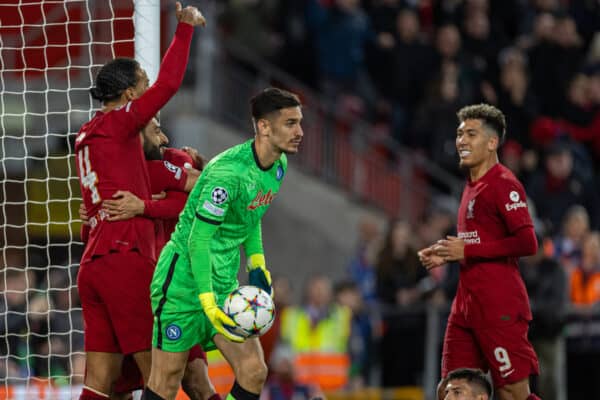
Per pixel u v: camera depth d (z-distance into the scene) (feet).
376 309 148.66
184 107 183.21
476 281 85.20
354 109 186.50
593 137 189.16
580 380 141.08
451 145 180.14
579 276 151.84
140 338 80.64
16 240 148.77
